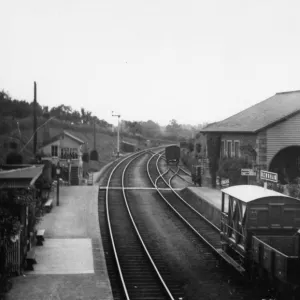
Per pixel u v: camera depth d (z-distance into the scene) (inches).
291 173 1248.8
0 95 2650.1
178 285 583.5
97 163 2292.1
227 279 609.6
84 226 900.0
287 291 482.9
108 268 663.8
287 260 454.6
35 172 600.1
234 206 649.6
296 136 1214.3
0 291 504.7
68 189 1366.9
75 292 527.2
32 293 521.0
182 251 756.6
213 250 739.4
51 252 706.8
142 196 1326.3
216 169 1430.9
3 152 1427.2
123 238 850.1
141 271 648.4
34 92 1309.1
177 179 1723.7
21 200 582.9
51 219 957.2
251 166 1252.5
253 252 553.9
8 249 576.7
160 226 951.6
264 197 577.9
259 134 1219.9
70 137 1737.2
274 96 1588.3
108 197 1302.9
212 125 1599.4
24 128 2268.7
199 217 1043.9
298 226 580.1
